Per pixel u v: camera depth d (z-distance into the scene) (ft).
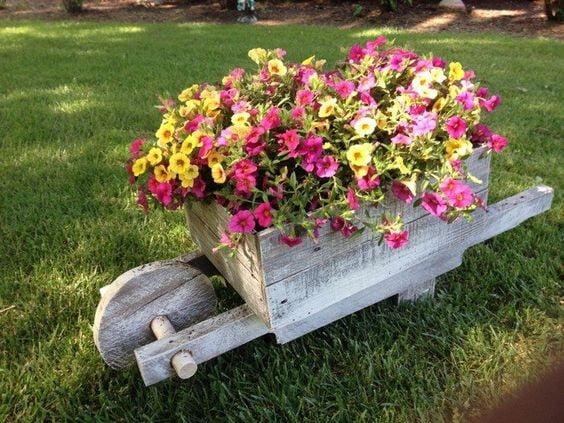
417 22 28.12
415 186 6.07
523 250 8.82
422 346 7.10
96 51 21.02
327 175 5.77
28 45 22.06
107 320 6.27
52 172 11.40
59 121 14.05
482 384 6.61
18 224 9.57
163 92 15.96
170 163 5.94
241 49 20.83
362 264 6.59
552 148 12.44
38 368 6.92
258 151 5.81
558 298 7.94
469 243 7.57
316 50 20.52
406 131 6.04
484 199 7.34
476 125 6.91
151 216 9.83
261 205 5.61
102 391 6.63
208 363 7.01
